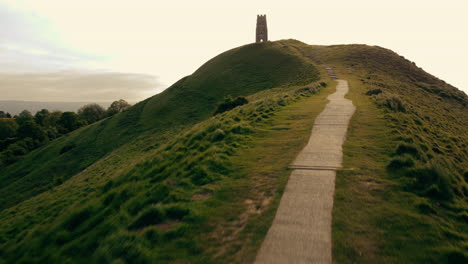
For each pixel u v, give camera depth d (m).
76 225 7.21
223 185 7.14
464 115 26.89
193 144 11.43
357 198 5.74
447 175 6.52
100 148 43.22
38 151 54.16
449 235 4.47
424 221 4.84
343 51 57.72
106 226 6.37
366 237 4.50
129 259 4.71
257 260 4.19
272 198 6.08
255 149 9.83
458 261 3.90
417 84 36.91
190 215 5.74
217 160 8.68
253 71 56.88
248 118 14.88
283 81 46.41
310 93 23.31
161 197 7.13
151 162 10.63
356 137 10.16
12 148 58.41
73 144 48.47
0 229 14.95
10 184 39.97
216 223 5.39
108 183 10.05
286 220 5.14
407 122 12.70
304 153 8.76
